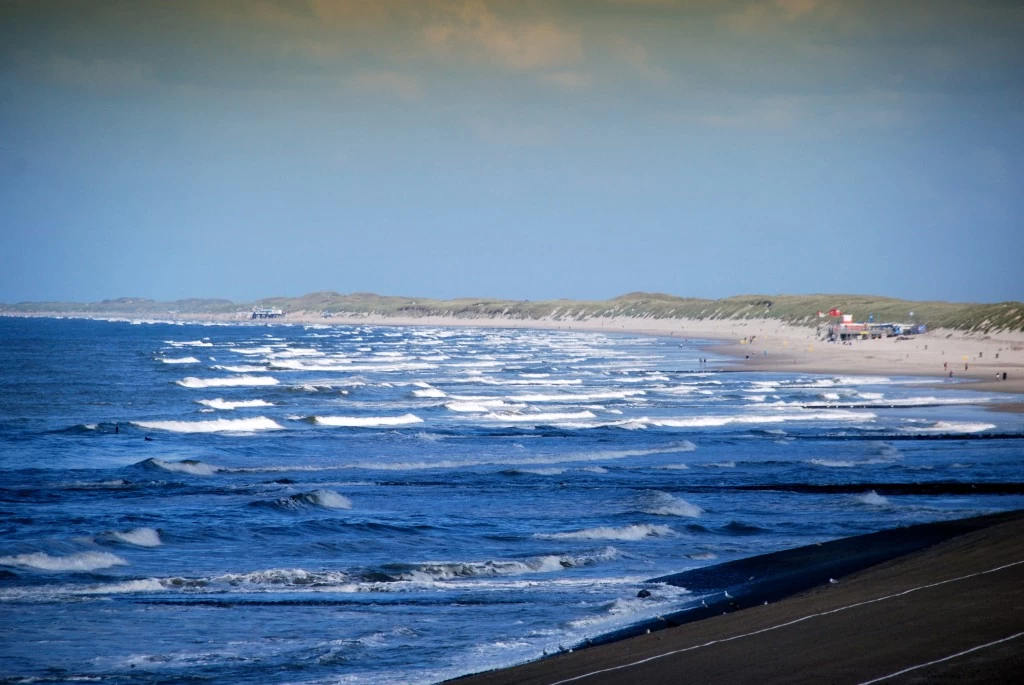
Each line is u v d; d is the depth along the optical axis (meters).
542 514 104.69
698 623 53.50
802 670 39.59
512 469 140.12
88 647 57.22
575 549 86.38
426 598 68.88
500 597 68.88
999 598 49.44
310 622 62.59
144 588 72.50
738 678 39.50
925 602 50.34
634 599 66.25
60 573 77.44
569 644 53.78
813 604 54.34
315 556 84.75
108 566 80.44
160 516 103.69
